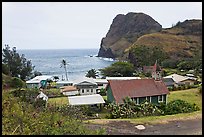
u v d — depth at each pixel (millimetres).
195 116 9273
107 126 7992
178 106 12797
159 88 21375
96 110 17875
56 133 6145
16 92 10438
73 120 7527
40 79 39250
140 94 20656
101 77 46219
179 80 36281
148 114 12156
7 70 22953
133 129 7773
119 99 19828
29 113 7086
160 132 7508
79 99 20531
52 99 23406
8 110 6828
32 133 6012
